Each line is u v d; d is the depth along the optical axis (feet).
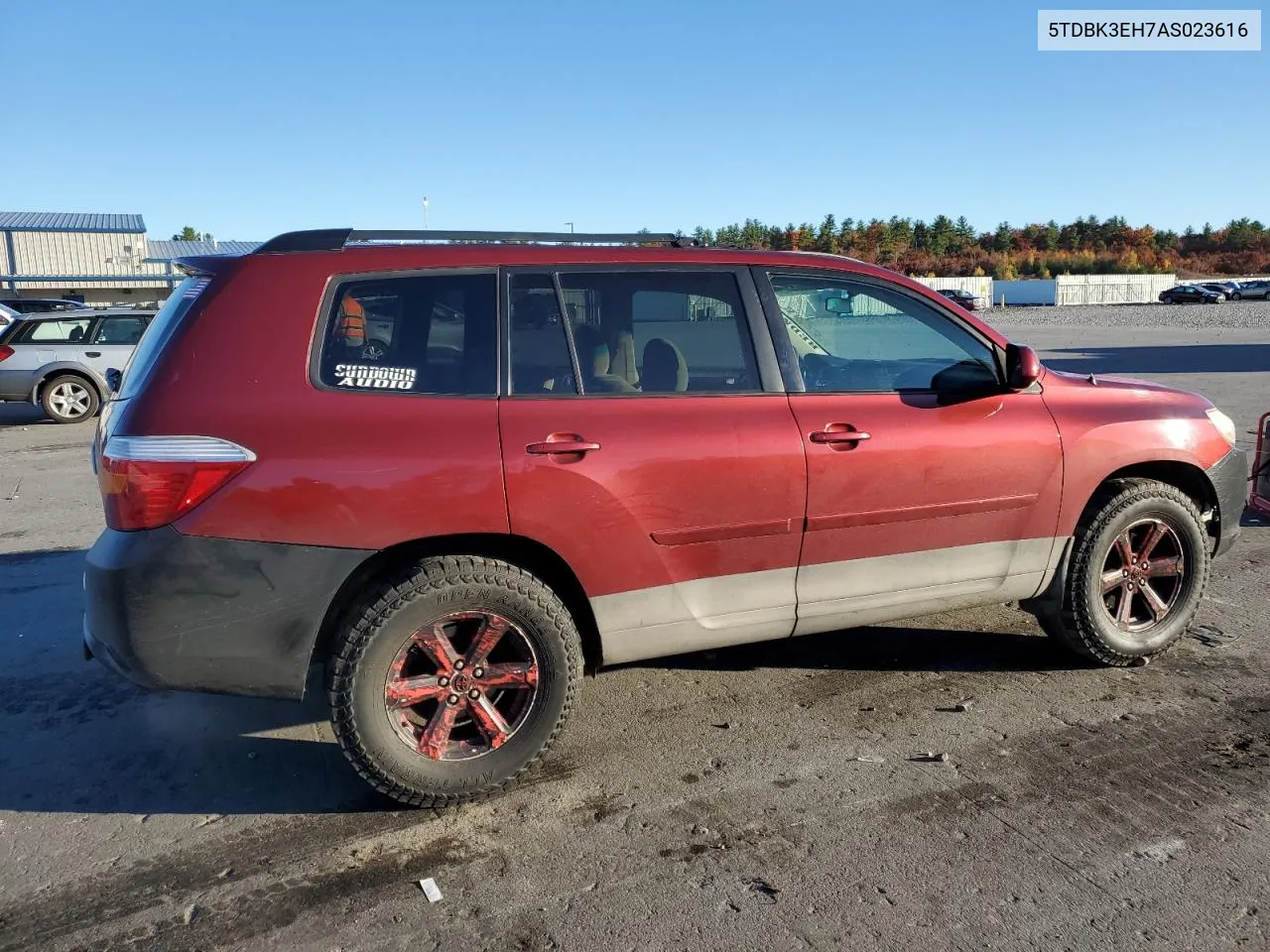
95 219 154.30
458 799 10.89
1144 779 11.22
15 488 29.45
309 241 10.78
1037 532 13.29
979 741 12.24
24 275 143.64
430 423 10.31
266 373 10.01
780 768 11.69
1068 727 12.56
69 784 11.63
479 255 11.03
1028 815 10.53
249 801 11.20
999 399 12.98
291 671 10.07
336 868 9.86
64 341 44.83
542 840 10.28
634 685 14.10
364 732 10.23
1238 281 246.68
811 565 12.08
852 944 8.56
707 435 11.26
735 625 11.92
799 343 12.25
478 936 8.78
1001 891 9.25
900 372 12.69
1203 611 16.85
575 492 10.64
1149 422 13.78
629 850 10.06
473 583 10.35
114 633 9.78
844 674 14.38
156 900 9.37
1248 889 9.21
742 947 8.55
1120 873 9.49
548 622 10.69
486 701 10.85
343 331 10.40
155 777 11.78
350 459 9.95
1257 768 11.43
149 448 9.60
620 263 11.49
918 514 12.41
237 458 9.66
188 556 9.62
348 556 10.00
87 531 23.84
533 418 10.65
